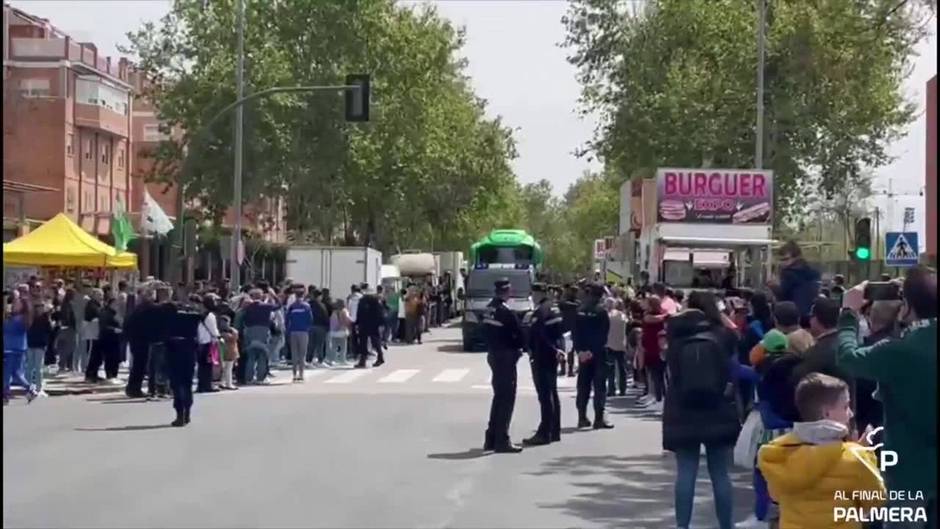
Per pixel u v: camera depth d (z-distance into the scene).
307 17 55.16
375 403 22.86
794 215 51.19
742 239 28.34
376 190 57.53
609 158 53.66
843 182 49.75
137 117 74.38
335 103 54.69
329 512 11.69
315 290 32.84
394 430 18.50
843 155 48.78
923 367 6.35
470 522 11.24
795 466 6.58
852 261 32.12
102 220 61.41
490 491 12.99
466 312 40.00
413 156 57.69
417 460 15.28
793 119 47.34
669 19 51.16
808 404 6.71
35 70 58.47
